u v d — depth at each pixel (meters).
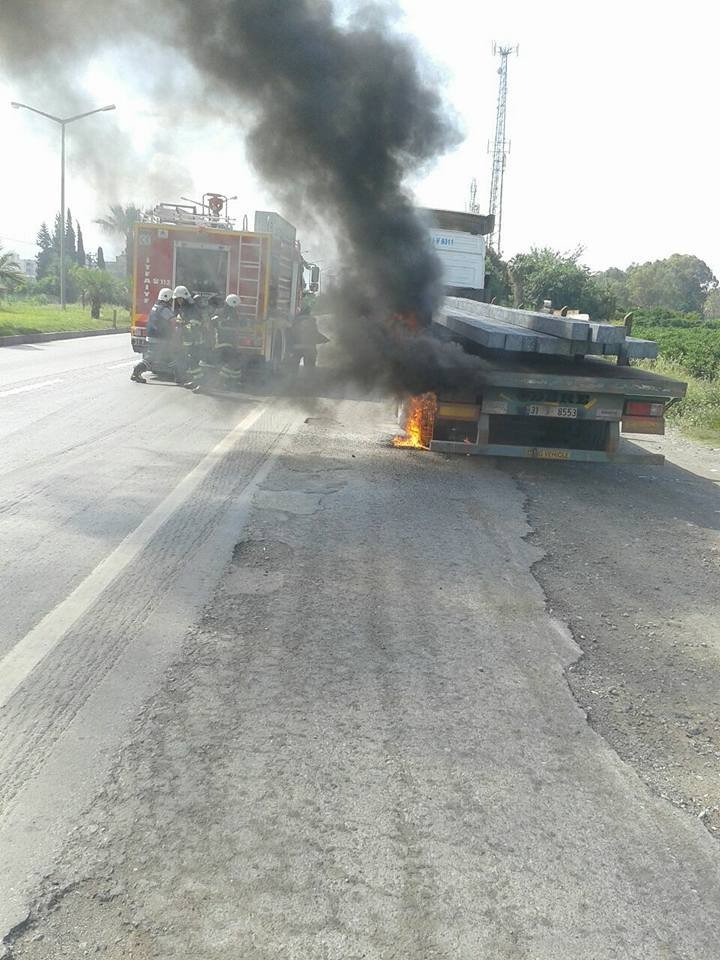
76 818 3.10
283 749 3.63
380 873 2.90
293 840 3.04
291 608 5.23
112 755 3.51
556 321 9.14
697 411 16.31
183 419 12.12
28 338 27.30
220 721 3.83
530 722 4.02
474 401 9.48
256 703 4.02
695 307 92.00
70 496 7.51
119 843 2.97
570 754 3.76
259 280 16.05
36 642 4.54
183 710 3.91
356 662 4.53
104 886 2.77
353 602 5.41
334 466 9.46
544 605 5.59
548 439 9.96
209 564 5.93
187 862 2.89
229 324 15.42
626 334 9.00
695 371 24.36
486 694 4.27
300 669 4.40
